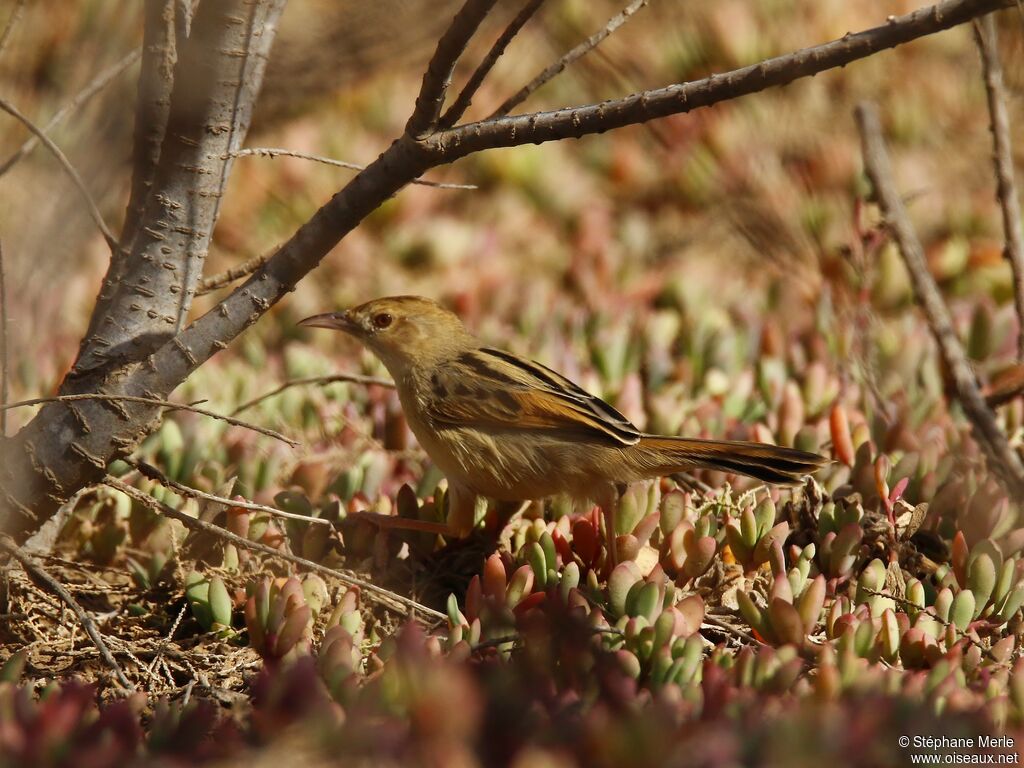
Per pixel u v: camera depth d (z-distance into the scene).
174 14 8.31
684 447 9.78
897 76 20.61
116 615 9.20
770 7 21.22
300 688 6.51
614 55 20.89
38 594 9.16
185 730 6.55
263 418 12.45
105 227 8.56
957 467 11.14
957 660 7.50
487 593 8.59
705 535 9.12
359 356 15.70
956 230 18.30
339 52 16.62
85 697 6.79
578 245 18.70
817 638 8.55
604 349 13.76
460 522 10.05
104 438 8.30
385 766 5.95
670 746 5.92
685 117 19.84
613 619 8.20
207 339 8.30
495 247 18.47
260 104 16.86
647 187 19.91
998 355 14.08
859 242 15.71
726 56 20.56
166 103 8.49
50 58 15.90
